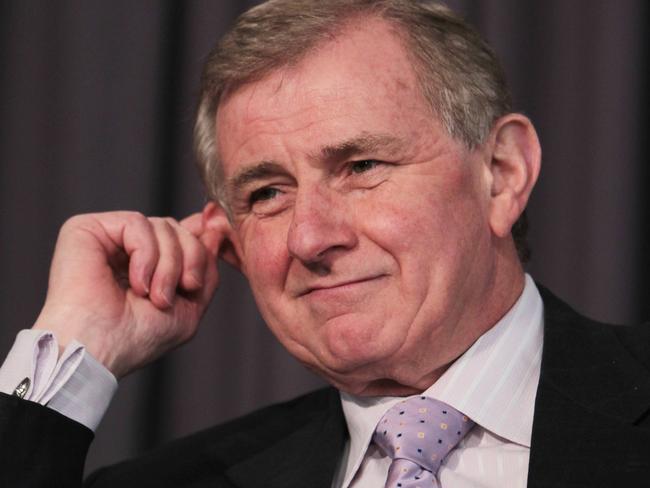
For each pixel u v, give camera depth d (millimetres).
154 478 6926
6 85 9578
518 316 6297
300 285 6047
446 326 5973
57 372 6375
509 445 6008
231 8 9430
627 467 5512
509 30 8922
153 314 6867
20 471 6055
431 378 6188
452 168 5941
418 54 5996
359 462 6254
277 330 6301
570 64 8852
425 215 5852
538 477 5609
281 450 6656
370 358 5926
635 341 6234
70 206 9430
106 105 9461
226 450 6957
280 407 7281
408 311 5867
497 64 6289
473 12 9008
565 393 5930
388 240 5820
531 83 8906
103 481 7031
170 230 7004
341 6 6027
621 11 8727
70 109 9484
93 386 6504
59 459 6180
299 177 5926
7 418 6105
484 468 5945
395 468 5891
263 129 6008
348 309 5906
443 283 5875
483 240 6059
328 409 6809
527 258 6688
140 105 9430
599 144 8672
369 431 6312
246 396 9227
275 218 6180
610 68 8703
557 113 8859
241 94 6113
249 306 9281
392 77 5914
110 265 6984
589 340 6199
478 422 6016
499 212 6145
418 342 5938
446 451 5961
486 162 6129
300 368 9172
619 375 5965
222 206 6617
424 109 5930
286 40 5973
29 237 9461
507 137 6242
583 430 5719
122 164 9406
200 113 6559
